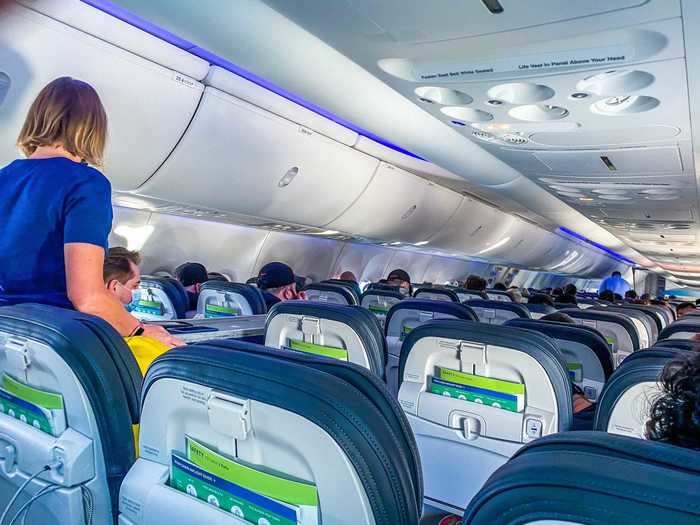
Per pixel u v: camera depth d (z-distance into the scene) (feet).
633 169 18.53
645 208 27.84
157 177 16.55
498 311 14.02
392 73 10.57
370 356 8.51
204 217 24.27
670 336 11.05
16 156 12.82
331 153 20.65
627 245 56.18
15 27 10.46
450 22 8.00
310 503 2.90
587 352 9.48
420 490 3.56
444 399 7.62
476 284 25.21
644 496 1.76
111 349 4.28
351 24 8.38
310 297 17.94
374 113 13.17
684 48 8.41
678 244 47.14
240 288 13.06
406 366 8.00
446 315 11.70
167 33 12.83
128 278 6.81
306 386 2.87
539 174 21.44
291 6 8.02
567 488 1.89
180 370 3.30
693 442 2.57
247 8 8.40
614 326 12.69
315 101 12.03
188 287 19.36
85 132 5.59
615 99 11.55
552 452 2.09
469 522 2.19
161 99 13.93
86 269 5.14
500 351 7.04
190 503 3.36
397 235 31.40
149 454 3.71
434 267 49.03
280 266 15.53
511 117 13.24
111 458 4.28
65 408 4.34
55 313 4.45
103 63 12.15
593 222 38.40
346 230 27.53
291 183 20.56
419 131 15.03
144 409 3.64
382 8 7.70
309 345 8.98
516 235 46.11
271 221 24.61
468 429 7.50
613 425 5.57
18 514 4.16
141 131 14.33
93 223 5.25
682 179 19.40
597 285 106.01
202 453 3.32
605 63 9.22
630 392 5.38
